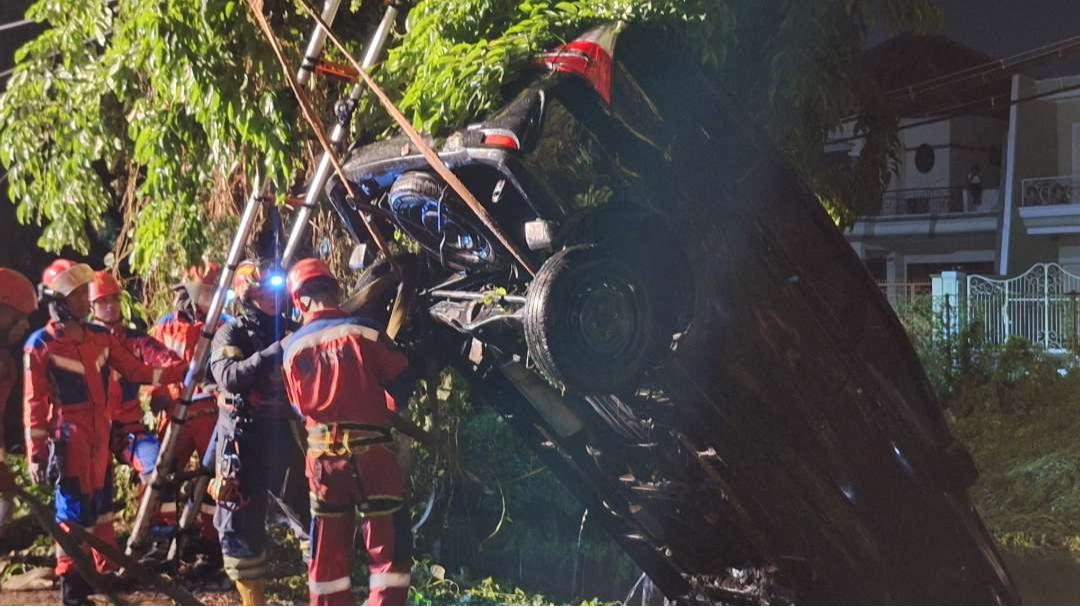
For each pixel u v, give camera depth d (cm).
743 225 623
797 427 638
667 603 715
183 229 847
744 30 794
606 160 596
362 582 761
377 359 615
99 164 1069
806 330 636
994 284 2075
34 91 879
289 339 616
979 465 1158
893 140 930
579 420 680
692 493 670
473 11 686
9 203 1134
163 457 759
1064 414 1384
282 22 836
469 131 599
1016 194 3266
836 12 830
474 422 949
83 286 694
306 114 678
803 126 845
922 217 3578
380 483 604
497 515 934
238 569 680
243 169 863
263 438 686
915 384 661
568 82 588
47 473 686
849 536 656
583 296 561
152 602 693
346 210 713
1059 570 787
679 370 611
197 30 765
